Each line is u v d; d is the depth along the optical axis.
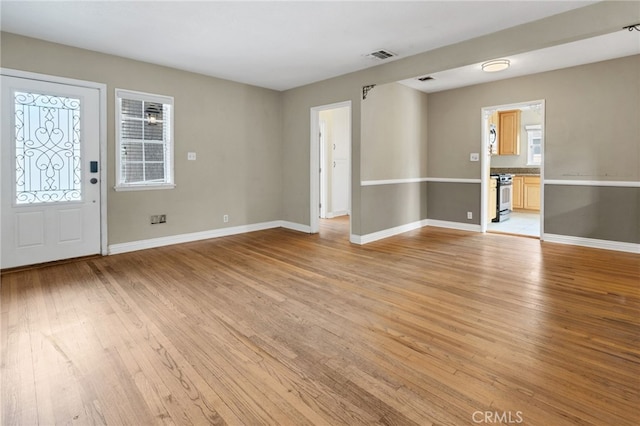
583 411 1.58
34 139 3.75
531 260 4.08
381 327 2.42
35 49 3.69
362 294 3.04
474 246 4.80
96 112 4.13
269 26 3.39
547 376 1.85
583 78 4.61
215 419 1.55
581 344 2.17
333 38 3.70
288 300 2.91
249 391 1.74
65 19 3.25
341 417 1.56
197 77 5.00
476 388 1.76
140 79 4.45
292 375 1.87
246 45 3.89
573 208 4.80
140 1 2.91
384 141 5.29
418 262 4.03
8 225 3.65
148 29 3.47
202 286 3.24
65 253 4.03
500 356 2.05
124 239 4.45
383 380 1.83
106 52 4.13
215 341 2.24
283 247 4.78
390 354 2.08
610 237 4.54
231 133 5.45
